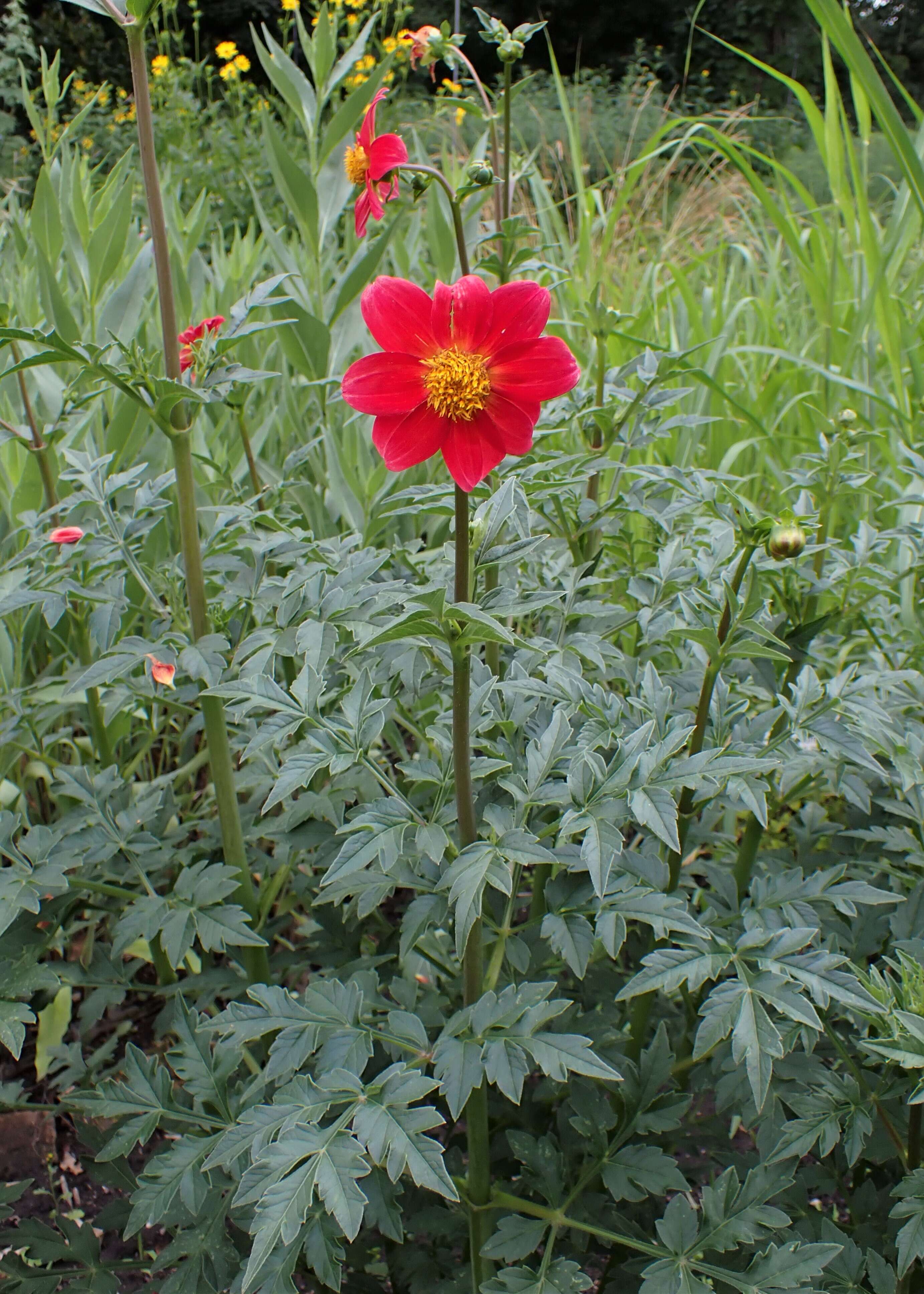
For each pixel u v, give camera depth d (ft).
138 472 2.81
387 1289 2.80
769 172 15.72
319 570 2.56
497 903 2.40
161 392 2.38
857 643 3.24
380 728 2.20
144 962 3.35
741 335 6.74
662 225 9.56
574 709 2.34
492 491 2.60
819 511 2.86
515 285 1.90
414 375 1.93
